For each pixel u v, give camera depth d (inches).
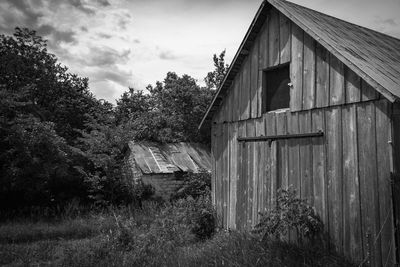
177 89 970.7
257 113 382.6
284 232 338.0
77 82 1072.8
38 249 395.9
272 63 366.9
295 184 337.7
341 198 297.1
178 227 420.5
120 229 402.9
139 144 813.9
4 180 577.6
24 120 616.4
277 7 351.3
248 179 392.8
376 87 258.4
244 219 394.6
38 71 993.5
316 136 320.2
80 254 351.6
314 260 272.8
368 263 273.0
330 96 309.1
